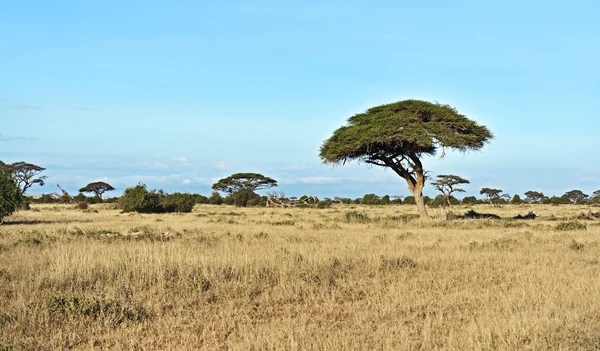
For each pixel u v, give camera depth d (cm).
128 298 1043
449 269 1424
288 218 3997
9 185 3200
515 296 1057
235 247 1723
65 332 862
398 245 1916
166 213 4872
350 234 2408
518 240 2086
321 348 765
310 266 1356
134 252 1486
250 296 1115
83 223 3206
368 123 3659
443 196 7931
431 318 926
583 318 894
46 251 1577
